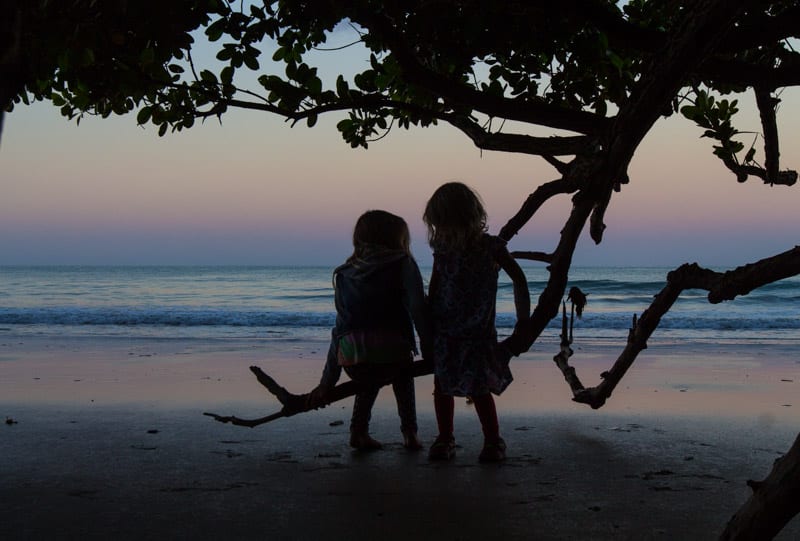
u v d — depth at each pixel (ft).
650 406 19.81
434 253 12.93
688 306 85.20
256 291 140.56
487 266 12.73
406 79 9.71
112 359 31.42
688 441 15.35
